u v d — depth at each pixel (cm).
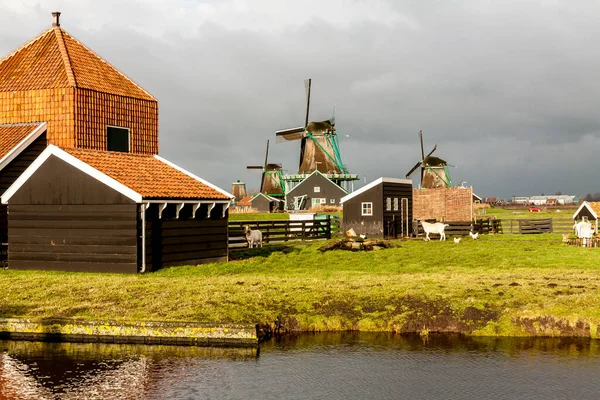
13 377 1504
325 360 1623
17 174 3003
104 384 1462
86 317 1839
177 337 1758
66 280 2305
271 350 1703
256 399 1388
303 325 1870
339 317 1898
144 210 2527
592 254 3241
